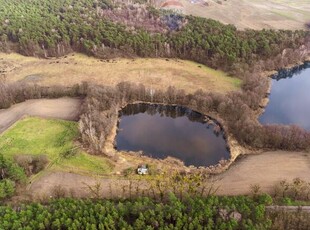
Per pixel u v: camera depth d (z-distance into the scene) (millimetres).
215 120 133750
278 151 116188
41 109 138625
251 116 129250
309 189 98375
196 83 155250
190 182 97125
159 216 83188
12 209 87375
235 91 144250
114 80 159000
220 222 81938
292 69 170625
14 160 108000
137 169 107938
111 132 126812
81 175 106688
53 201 92500
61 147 117562
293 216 86250
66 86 153500
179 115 143125
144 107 145000
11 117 135250
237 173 107188
